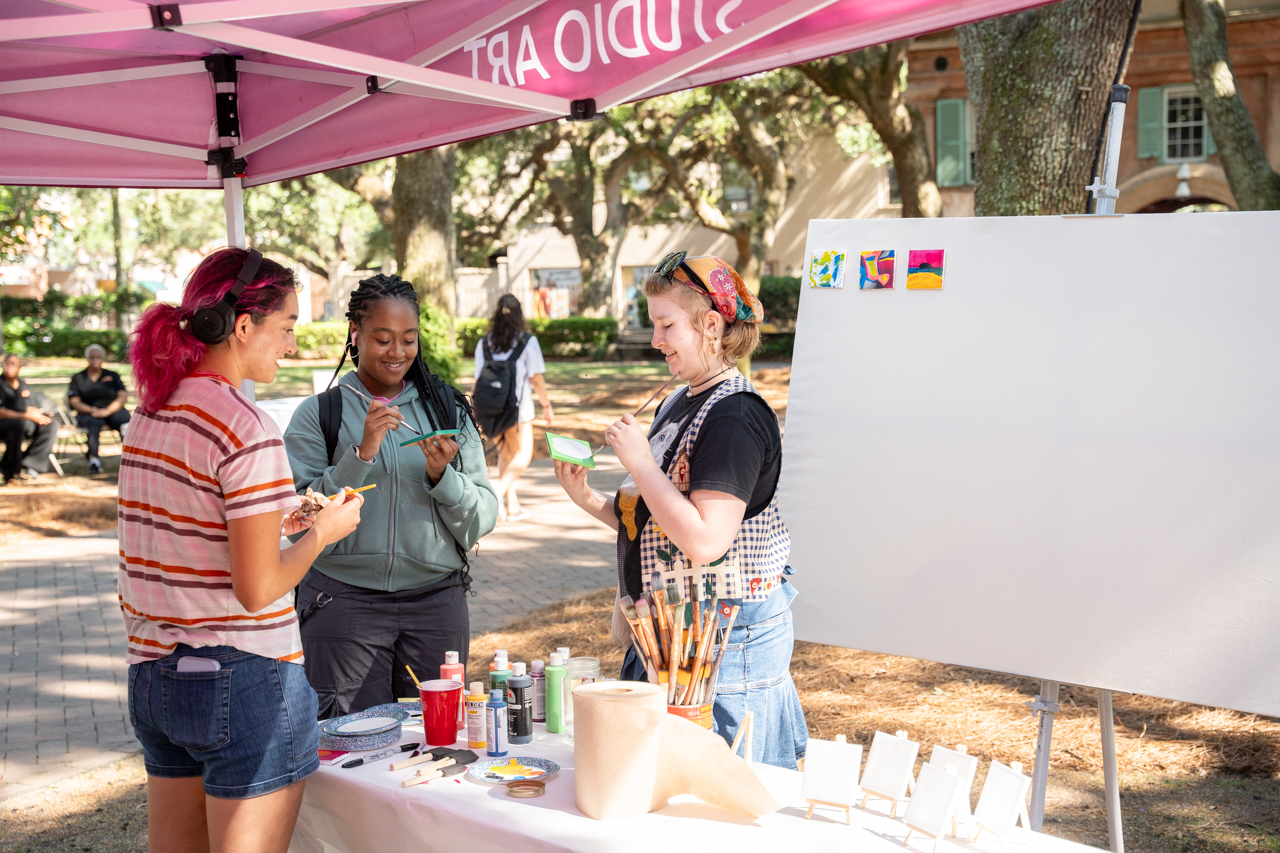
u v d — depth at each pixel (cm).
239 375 204
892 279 297
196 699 191
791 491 309
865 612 296
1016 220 283
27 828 362
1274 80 1731
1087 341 269
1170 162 1903
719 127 2317
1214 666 249
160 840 212
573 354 3145
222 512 190
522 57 298
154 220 3931
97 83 360
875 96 1449
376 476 288
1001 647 276
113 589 706
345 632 287
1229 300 252
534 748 228
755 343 234
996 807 177
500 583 684
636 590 240
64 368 2819
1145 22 1845
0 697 498
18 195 1466
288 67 365
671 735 188
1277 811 354
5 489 1098
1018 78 611
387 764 218
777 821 188
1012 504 276
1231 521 248
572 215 3147
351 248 4088
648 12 268
